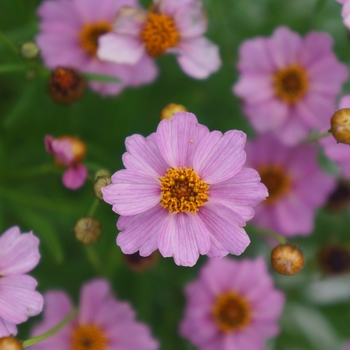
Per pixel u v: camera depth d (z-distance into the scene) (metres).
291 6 0.45
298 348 0.45
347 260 0.44
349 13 0.38
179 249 0.35
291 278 0.45
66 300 0.41
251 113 0.43
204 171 0.35
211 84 0.45
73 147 0.38
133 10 0.40
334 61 0.42
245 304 0.42
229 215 0.35
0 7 0.44
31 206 0.42
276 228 0.43
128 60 0.40
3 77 0.44
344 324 0.45
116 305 0.41
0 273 0.36
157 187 0.35
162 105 0.45
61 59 0.41
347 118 0.37
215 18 0.44
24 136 0.43
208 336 0.42
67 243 0.44
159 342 0.43
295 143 0.42
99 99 0.43
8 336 0.35
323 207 0.45
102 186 0.36
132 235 0.35
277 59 0.43
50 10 0.42
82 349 0.41
